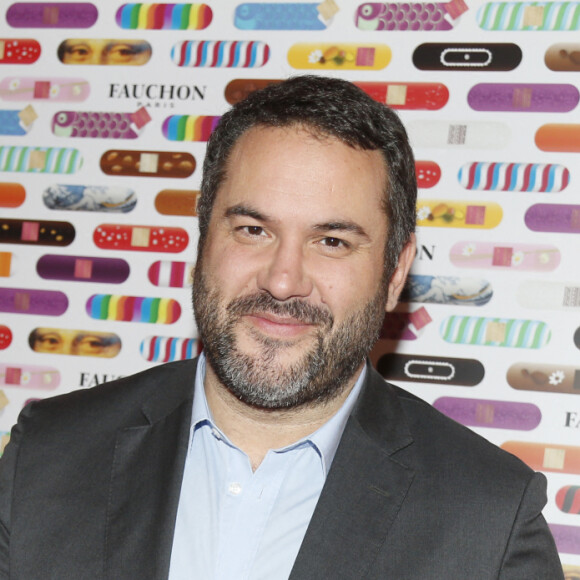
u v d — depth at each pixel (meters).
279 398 1.13
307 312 1.12
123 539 1.13
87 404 1.31
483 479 1.18
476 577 1.10
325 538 1.11
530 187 1.75
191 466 1.22
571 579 1.72
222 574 1.13
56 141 1.92
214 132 1.25
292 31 1.84
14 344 1.93
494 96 1.76
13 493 1.22
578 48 1.73
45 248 1.92
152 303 1.89
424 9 1.79
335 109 1.13
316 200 1.10
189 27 1.88
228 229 1.15
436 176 1.78
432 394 1.78
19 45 1.94
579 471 1.73
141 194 1.89
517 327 1.75
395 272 1.31
